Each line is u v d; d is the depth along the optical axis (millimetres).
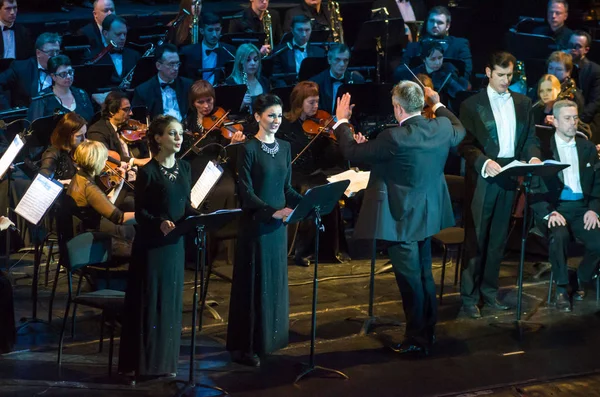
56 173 12320
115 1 23641
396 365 10578
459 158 16672
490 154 11820
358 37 18797
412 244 10570
